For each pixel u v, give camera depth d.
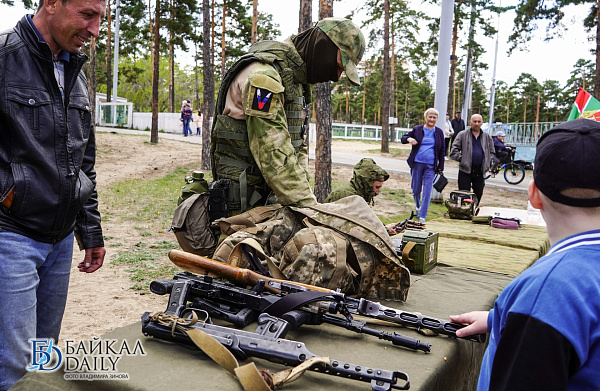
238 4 35.97
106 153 19.59
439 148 8.27
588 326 0.99
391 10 35.34
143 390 1.44
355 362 1.71
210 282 1.98
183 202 2.69
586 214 1.10
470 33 28.75
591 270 1.03
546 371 0.97
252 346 1.64
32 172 1.88
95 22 1.95
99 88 62.19
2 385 1.83
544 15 20.89
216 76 50.47
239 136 2.57
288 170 2.40
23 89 1.84
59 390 1.54
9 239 1.86
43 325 2.20
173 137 28.42
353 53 2.61
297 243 2.24
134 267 6.11
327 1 8.12
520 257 3.69
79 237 2.37
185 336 1.70
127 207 10.30
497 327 1.19
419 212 8.46
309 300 1.85
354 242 2.33
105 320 4.38
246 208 2.67
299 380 1.56
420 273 3.07
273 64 2.56
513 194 14.50
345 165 18.28
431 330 1.99
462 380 2.04
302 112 2.77
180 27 24.20
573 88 73.75
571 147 1.09
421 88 78.12
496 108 88.62
